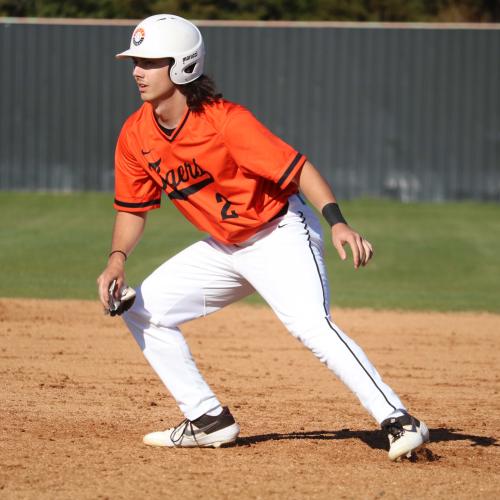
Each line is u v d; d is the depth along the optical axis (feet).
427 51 294.05
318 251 61.36
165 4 410.72
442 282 175.32
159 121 59.67
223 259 62.64
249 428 73.92
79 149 301.43
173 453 64.95
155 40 57.52
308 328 59.47
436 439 71.15
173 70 57.57
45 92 299.38
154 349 64.75
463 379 98.78
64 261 188.96
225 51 295.48
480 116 295.28
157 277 64.18
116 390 89.10
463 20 440.45
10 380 92.73
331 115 296.71
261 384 93.66
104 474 59.26
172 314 63.98
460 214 273.75
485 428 75.77
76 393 87.20
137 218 65.10
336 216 56.95
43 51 298.56
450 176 297.33
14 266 181.37
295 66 295.28
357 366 59.21
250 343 117.29
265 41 295.07
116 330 123.65
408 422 59.88
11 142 301.02
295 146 297.74
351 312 142.20
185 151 58.85
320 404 84.58
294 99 296.30
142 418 76.89
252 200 59.21
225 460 63.05
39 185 302.45
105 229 238.68
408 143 296.92
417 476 59.47
